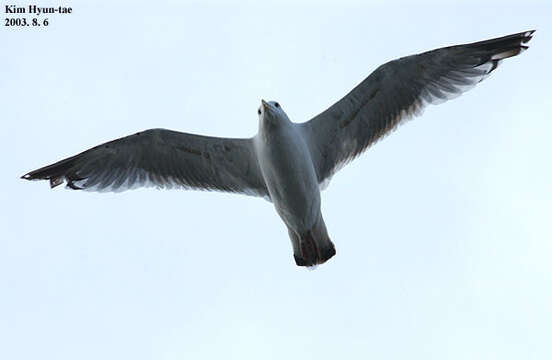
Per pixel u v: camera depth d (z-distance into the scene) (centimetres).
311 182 1415
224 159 1468
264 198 1494
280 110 1414
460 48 1420
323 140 1455
